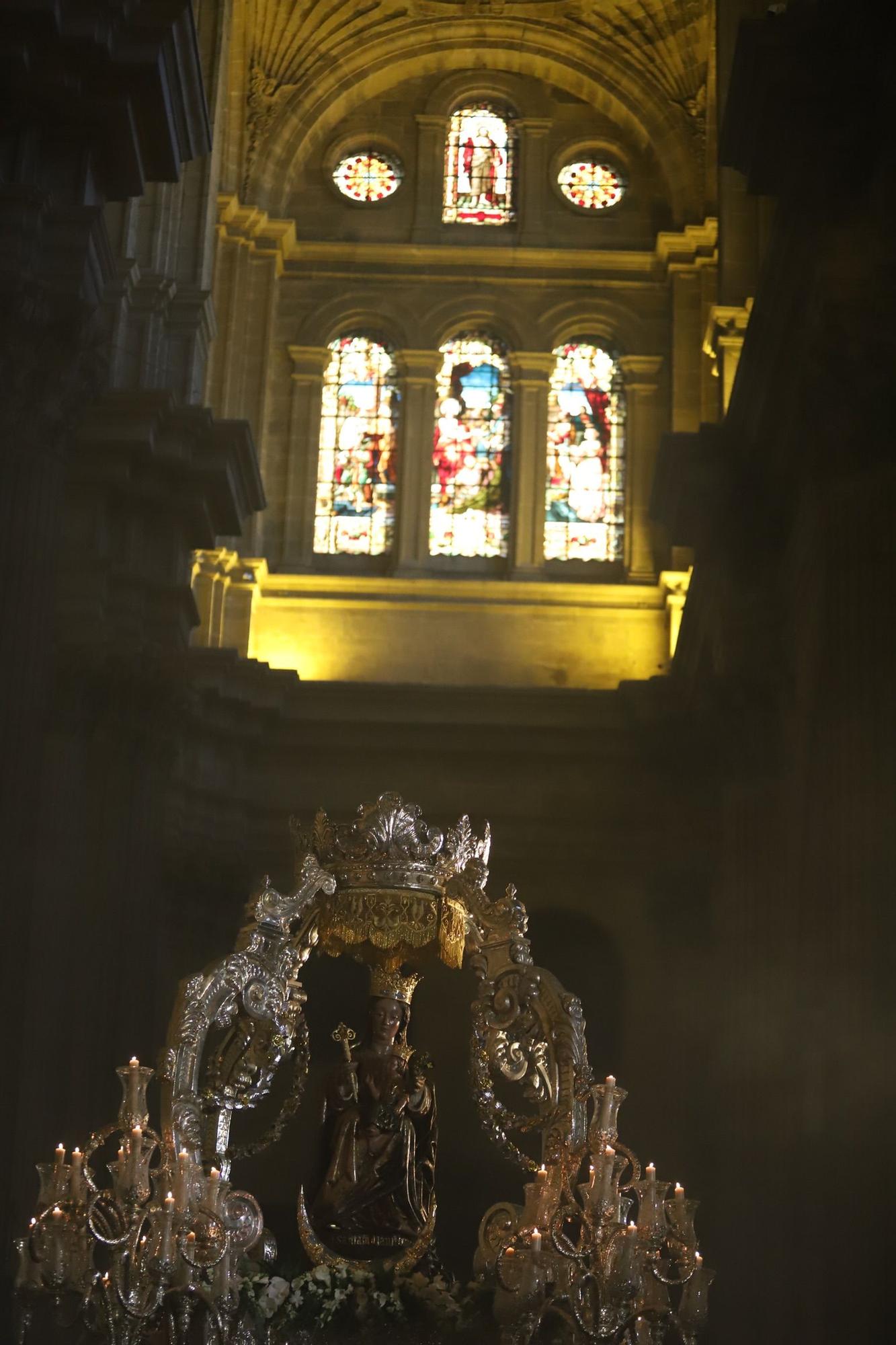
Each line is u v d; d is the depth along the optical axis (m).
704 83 34.38
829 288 15.86
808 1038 17.62
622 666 31.98
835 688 15.48
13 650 16.09
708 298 33.84
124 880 23.34
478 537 33.16
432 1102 11.70
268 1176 25.56
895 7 15.15
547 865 30.36
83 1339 10.26
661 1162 28.58
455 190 35.25
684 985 29.02
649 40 34.72
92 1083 22.52
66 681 22.34
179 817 28.88
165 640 24.58
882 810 14.77
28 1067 19.53
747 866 22.75
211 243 27.83
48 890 21.02
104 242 17.58
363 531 33.31
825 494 15.94
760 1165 21.53
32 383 16.59
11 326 16.38
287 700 30.53
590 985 30.28
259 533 32.91
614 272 34.50
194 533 25.56
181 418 24.38
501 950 11.55
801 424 17.41
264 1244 11.02
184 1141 10.64
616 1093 10.91
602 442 33.78
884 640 15.16
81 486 23.75
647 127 35.06
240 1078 11.27
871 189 15.84
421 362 33.88
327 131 35.53
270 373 33.81
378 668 31.97
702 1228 27.14
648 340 34.09
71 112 17.36
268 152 34.88
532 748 30.55
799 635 20.67
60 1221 10.05
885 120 15.45
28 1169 18.88
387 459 33.75
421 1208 11.34
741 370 20.36
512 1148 11.25
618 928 30.09
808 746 18.94
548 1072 11.26
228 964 11.17
